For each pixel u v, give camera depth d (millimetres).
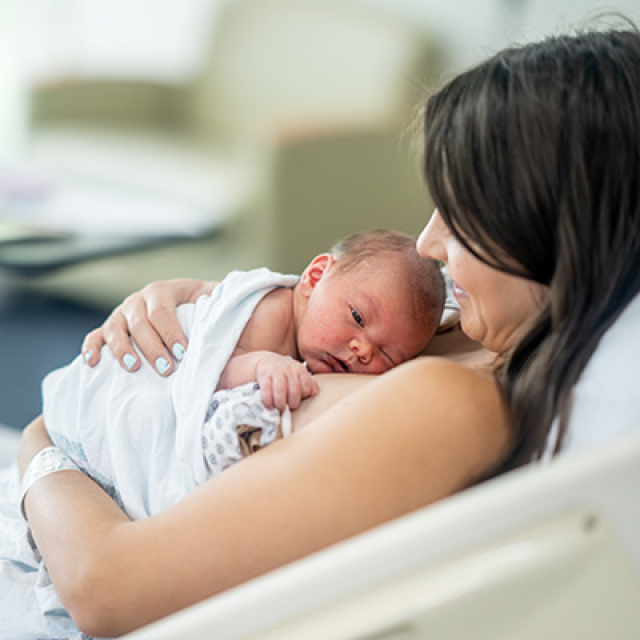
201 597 1038
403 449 1018
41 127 4273
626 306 1058
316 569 832
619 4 3641
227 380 1254
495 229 1047
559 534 812
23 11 5289
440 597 812
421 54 3982
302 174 3584
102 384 1314
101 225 3113
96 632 1080
